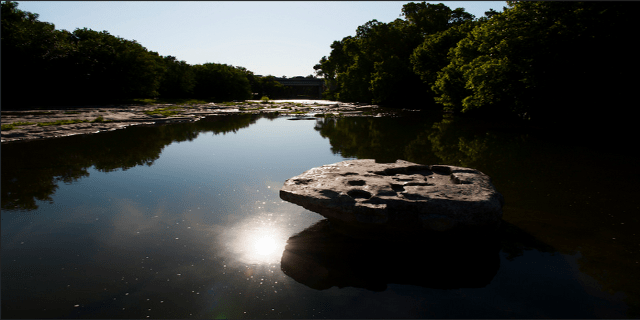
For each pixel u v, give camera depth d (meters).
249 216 4.70
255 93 101.12
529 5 14.02
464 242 3.96
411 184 4.42
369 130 15.16
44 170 7.48
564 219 4.57
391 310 2.77
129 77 38.56
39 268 3.32
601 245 3.81
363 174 4.77
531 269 3.36
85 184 6.34
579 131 14.19
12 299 2.83
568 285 3.08
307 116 23.84
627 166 7.85
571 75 13.22
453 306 2.82
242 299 2.88
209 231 4.21
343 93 58.75
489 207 3.84
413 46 40.41
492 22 16.02
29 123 15.38
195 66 69.50
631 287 3.02
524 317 2.67
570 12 12.87
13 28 29.45
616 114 12.94
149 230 4.23
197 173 7.13
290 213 4.81
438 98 27.28
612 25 11.66
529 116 17.11
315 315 2.70
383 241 4.00
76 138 12.53
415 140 11.94
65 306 2.75
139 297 2.88
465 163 8.09
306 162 8.19
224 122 19.19
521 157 8.87
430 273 3.34
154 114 21.30
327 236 4.10
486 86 16.61
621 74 12.09
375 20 52.03
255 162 8.19
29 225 4.39
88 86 35.19
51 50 31.56
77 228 4.30
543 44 13.43
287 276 3.25
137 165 7.93
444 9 40.19
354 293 3.00
